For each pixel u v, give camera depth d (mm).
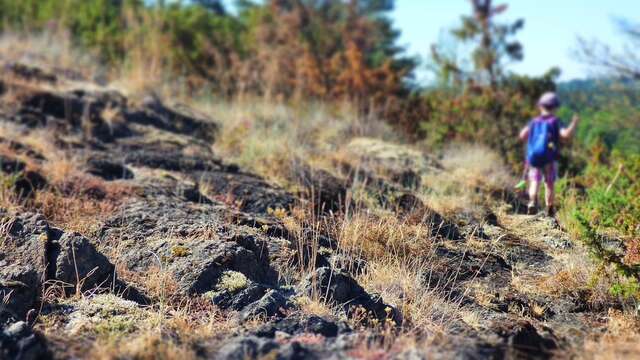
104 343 3943
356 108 12312
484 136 11578
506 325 4344
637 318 5125
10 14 15680
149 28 15055
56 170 7070
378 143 10391
